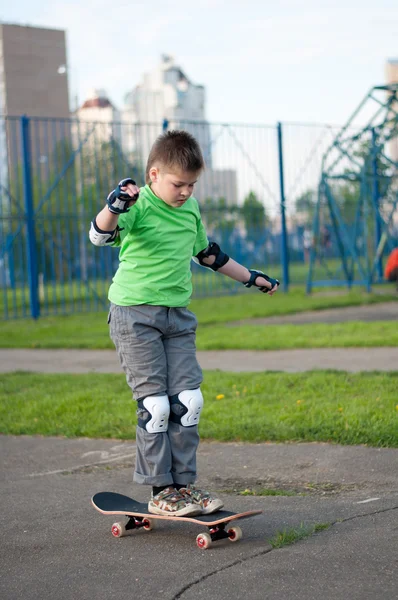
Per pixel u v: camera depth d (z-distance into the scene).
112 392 6.30
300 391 5.90
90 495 3.93
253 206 17.56
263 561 2.87
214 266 3.46
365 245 15.49
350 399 5.47
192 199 3.36
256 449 4.63
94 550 3.14
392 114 17.42
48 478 4.32
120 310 3.24
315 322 11.12
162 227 3.19
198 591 2.65
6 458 4.81
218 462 4.41
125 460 4.62
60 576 2.88
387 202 18.97
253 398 5.74
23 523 3.53
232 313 12.64
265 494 3.76
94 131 14.94
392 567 2.74
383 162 18.39
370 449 4.45
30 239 13.82
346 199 19.92
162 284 3.21
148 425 3.17
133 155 17.28
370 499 3.56
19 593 2.74
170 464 3.21
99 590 2.73
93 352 9.30
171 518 3.11
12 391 6.64
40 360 8.75
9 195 13.88
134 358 3.20
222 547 3.06
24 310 13.92
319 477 4.02
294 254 21.61
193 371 3.28
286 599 2.54
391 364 7.16
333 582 2.64
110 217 2.97
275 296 15.98
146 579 2.79
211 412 5.40
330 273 18.03
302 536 3.09
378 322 10.28
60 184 16.50
